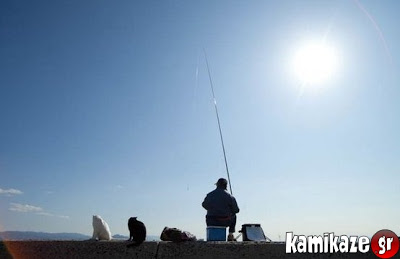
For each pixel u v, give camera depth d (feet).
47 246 16.52
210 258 17.22
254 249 17.53
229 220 24.16
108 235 18.65
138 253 16.97
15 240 16.48
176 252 17.19
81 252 16.62
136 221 17.48
